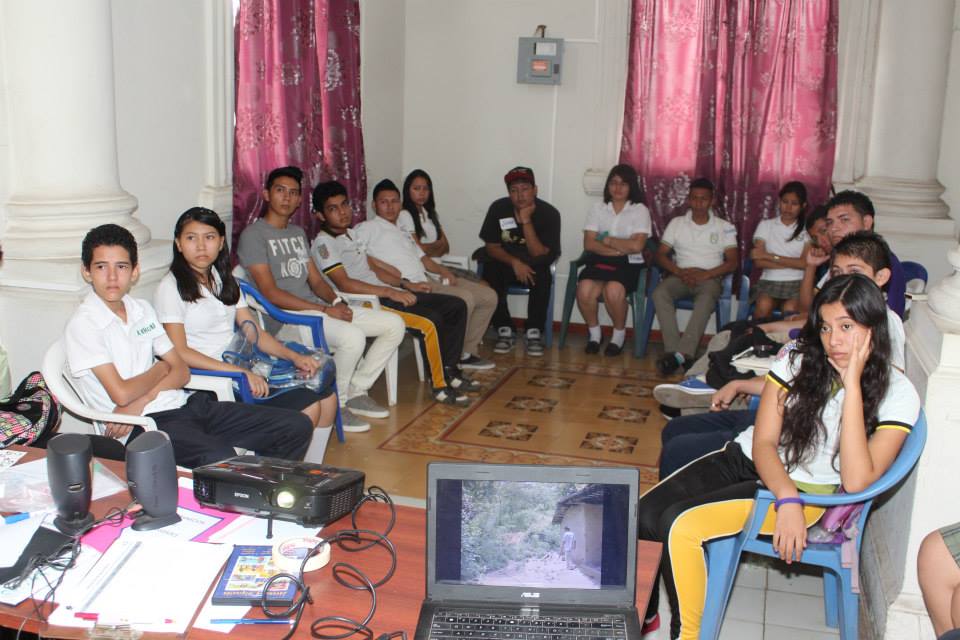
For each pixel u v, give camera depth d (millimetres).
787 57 5352
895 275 2922
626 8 5625
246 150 4203
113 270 2670
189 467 2773
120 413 2811
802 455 2252
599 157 5879
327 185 4418
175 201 4000
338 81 4977
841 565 2311
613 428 4305
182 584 1596
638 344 5586
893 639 2408
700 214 5402
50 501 1889
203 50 4105
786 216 5125
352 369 4137
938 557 2053
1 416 2545
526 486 1607
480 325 5234
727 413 3029
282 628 1509
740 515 2268
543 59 5781
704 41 5434
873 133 5227
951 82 5227
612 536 1594
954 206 5367
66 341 2705
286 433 2996
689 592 2281
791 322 3662
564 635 1512
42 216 3195
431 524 1596
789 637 2584
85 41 3184
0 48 3158
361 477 1919
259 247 3902
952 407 2271
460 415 4434
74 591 1569
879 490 2113
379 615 1558
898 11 5008
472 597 1588
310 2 4480
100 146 3277
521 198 5531
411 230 5316
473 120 6078
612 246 5531
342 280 4477
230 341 3328
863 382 2180
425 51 6082
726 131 5512
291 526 1844
